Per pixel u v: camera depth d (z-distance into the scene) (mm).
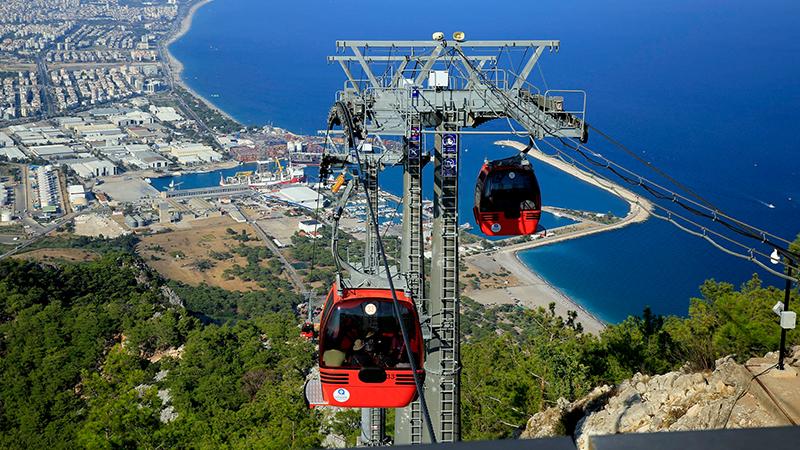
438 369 23781
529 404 36250
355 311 17953
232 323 112688
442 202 23859
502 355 46781
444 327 23859
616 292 120688
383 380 17891
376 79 27719
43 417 56812
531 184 27531
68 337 74375
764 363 20625
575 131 24516
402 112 25141
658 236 142500
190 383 62594
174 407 58531
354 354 17906
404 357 17906
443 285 23953
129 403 43938
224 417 44938
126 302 86750
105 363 67062
